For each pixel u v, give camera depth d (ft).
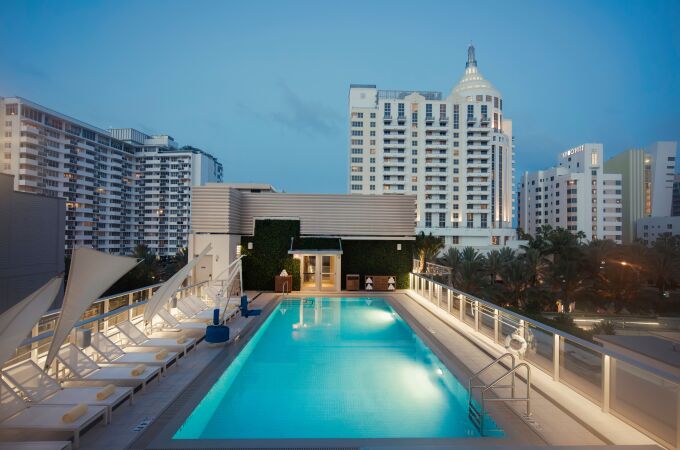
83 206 281.33
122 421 18.08
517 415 19.15
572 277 129.80
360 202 70.08
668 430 14.94
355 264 69.77
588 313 135.74
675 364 26.32
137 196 328.90
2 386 16.53
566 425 17.98
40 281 72.49
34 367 18.40
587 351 20.34
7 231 65.62
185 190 327.26
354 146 279.08
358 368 28.99
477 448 15.30
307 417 20.54
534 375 24.27
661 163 375.04
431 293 53.21
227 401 22.74
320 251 64.28
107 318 30.04
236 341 33.63
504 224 307.78
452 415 20.72
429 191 277.44
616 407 18.04
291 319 46.96
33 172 247.29
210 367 26.43
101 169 297.53
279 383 25.84
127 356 25.39
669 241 145.38
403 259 70.13
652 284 155.84
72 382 21.50
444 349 31.50
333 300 59.98
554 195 348.79
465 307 39.93
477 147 279.28
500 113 318.24
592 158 334.03
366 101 299.79
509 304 126.62
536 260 130.93
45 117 256.11
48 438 16.05
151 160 328.08
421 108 279.08
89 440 16.30
